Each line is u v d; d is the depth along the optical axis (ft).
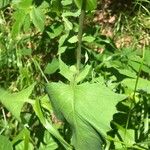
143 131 1.43
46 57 1.91
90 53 1.70
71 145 1.28
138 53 1.65
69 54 1.66
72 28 1.63
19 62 1.83
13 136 1.56
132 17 2.09
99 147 1.14
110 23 2.08
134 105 1.44
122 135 1.37
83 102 1.19
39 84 1.77
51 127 1.28
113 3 2.13
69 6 1.63
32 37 1.91
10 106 1.22
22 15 1.53
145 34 2.04
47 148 1.34
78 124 1.16
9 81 1.86
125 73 1.50
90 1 1.25
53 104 1.19
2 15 1.97
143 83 1.42
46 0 1.59
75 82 1.27
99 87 1.21
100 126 1.15
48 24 1.82
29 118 1.44
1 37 1.89
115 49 1.74
